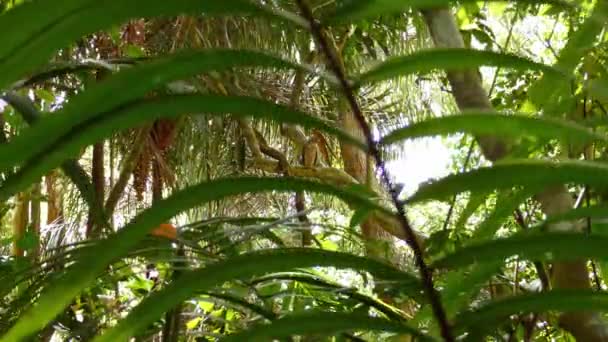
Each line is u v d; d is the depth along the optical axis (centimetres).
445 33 104
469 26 187
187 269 93
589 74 92
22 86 104
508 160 49
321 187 49
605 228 81
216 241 110
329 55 48
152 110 43
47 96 152
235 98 44
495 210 72
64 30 37
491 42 179
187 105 44
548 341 112
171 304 47
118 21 38
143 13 39
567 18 144
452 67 49
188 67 42
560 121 48
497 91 179
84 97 39
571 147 76
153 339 119
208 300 102
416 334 51
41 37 36
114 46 185
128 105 42
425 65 49
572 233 49
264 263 48
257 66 45
